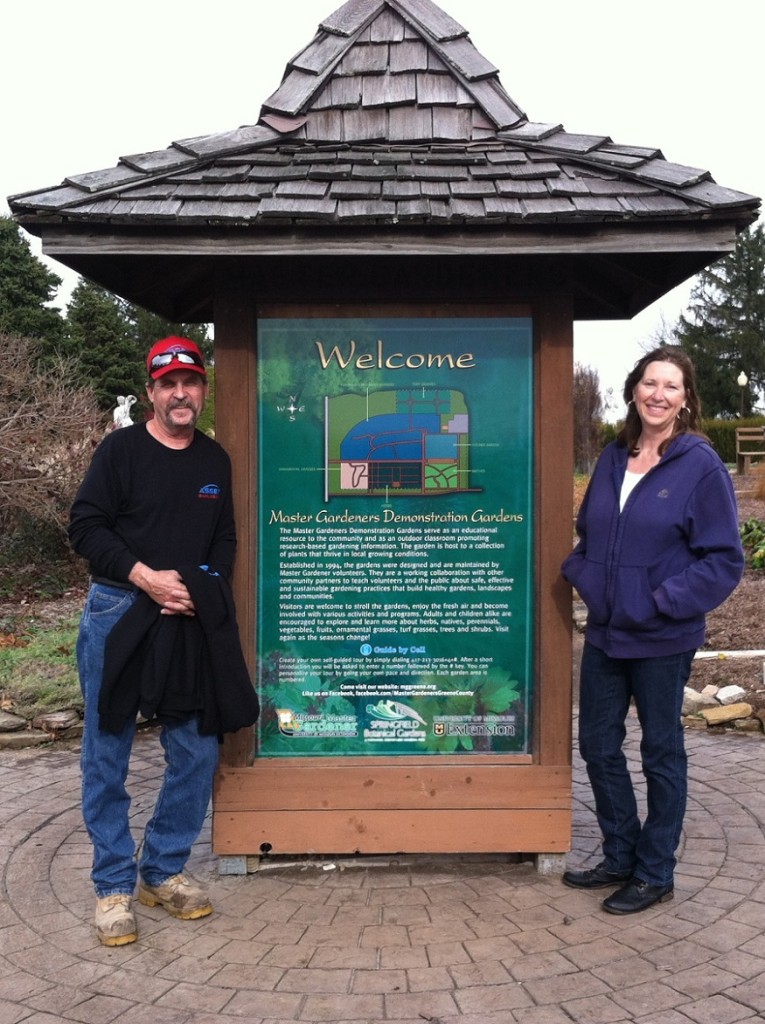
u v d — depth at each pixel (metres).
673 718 3.25
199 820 3.34
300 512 3.53
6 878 3.70
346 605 3.56
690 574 3.10
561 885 3.52
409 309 3.48
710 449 3.19
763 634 7.37
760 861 3.74
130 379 35.56
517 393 3.50
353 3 3.69
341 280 3.46
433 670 3.58
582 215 3.00
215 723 3.17
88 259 3.30
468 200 3.08
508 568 3.55
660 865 3.32
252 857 3.65
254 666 3.57
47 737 5.61
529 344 3.49
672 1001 2.75
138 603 3.09
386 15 3.63
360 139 3.53
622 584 3.20
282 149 3.48
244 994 2.82
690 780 4.74
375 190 3.12
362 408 3.51
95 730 3.17
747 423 33.31
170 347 3.15
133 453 3.16
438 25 3.61
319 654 3.57
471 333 3.49
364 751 3.60
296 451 3.52
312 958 3.02
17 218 3.03
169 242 3.07
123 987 2.87
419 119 3.54
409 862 3.73
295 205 3.04
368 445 3.51
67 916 3.36
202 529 3.21
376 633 3.57
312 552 3.54
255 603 3.55
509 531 3.54
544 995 2.78
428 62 3.58
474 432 3.51
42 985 2.89
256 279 3.45
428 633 3.57
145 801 4.56
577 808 4.40
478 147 3.49
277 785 3.57
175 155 3.36
